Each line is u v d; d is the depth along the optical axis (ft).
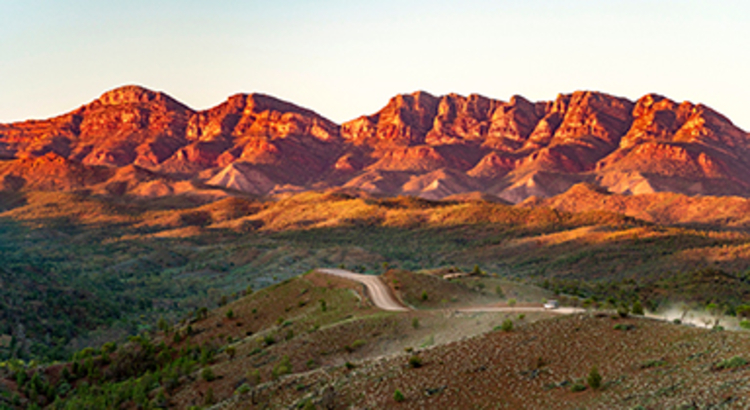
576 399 170.40
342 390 223.10
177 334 465.47
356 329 347.15
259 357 342.44
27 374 406.62
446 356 227.61
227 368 341.82
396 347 308.19
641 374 174.29
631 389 165.89
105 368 427.33
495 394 187.21
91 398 346.95
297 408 221.66
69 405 336.70
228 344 424.87
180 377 349.41
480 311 345.92
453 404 188.14
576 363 194.70
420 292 442.91
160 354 413.59
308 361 310.65
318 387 239.71
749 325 288.51
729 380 153.58
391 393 206.80
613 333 210.59
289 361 315.58
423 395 197.77
